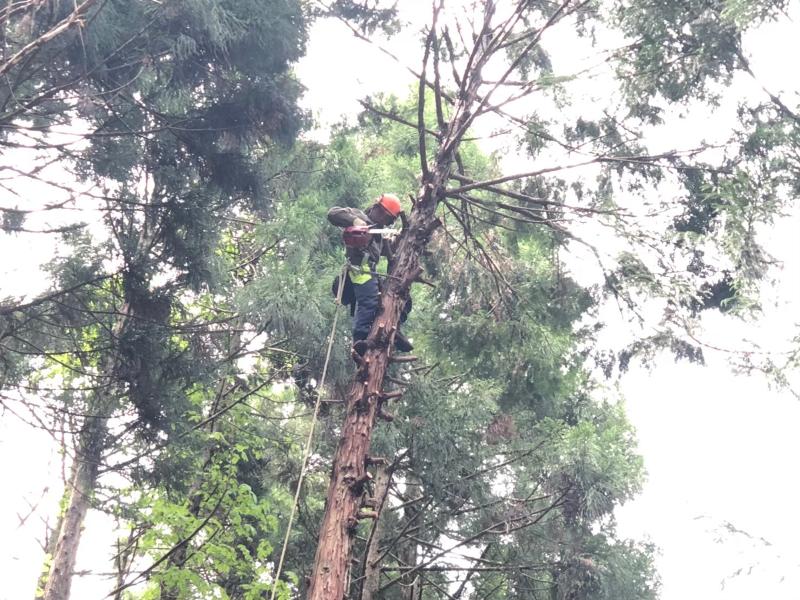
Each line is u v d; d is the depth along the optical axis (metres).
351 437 6.95
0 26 8.50
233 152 11.16
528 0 8.57
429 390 10.76
